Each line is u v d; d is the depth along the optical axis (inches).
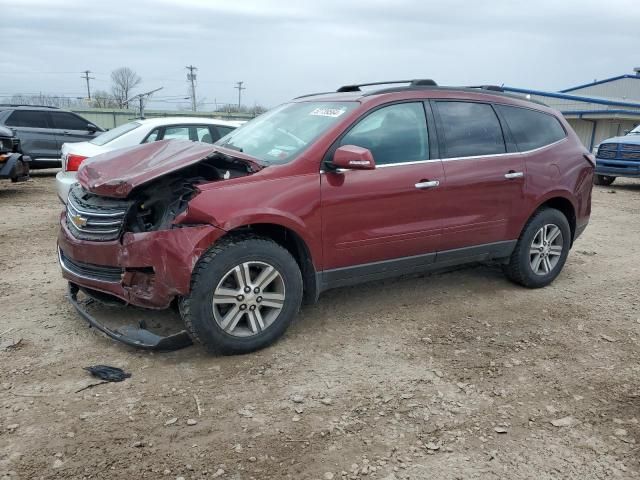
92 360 144.6
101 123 1547.7
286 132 172.7
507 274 212.8
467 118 187.8
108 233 144.5
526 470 106.8
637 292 213.5
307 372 141.9
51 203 393.7
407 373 143.2
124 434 113.7
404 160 169.8
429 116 178.2
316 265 157.8
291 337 161.9
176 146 157.6
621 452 113.1
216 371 140.6
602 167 568.1
